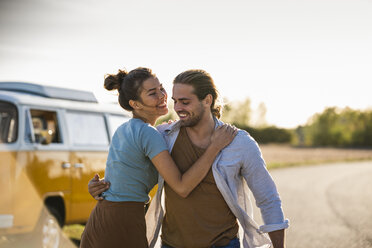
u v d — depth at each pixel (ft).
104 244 10.34
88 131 27.14
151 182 10.80
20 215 22.98
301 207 44.78
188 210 10.46
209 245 10.34
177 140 10.76
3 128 23.36
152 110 10.94
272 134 312.71
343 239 29.76
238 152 10.31
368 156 195.00
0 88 26.76
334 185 68.54
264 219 10.42
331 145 322.75
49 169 24.31
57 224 24.75
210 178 10.36
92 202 26.78
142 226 10.48
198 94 10.38
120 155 10.46
